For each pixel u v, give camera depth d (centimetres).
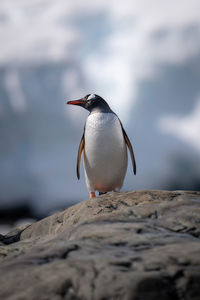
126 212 747
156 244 555
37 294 443
